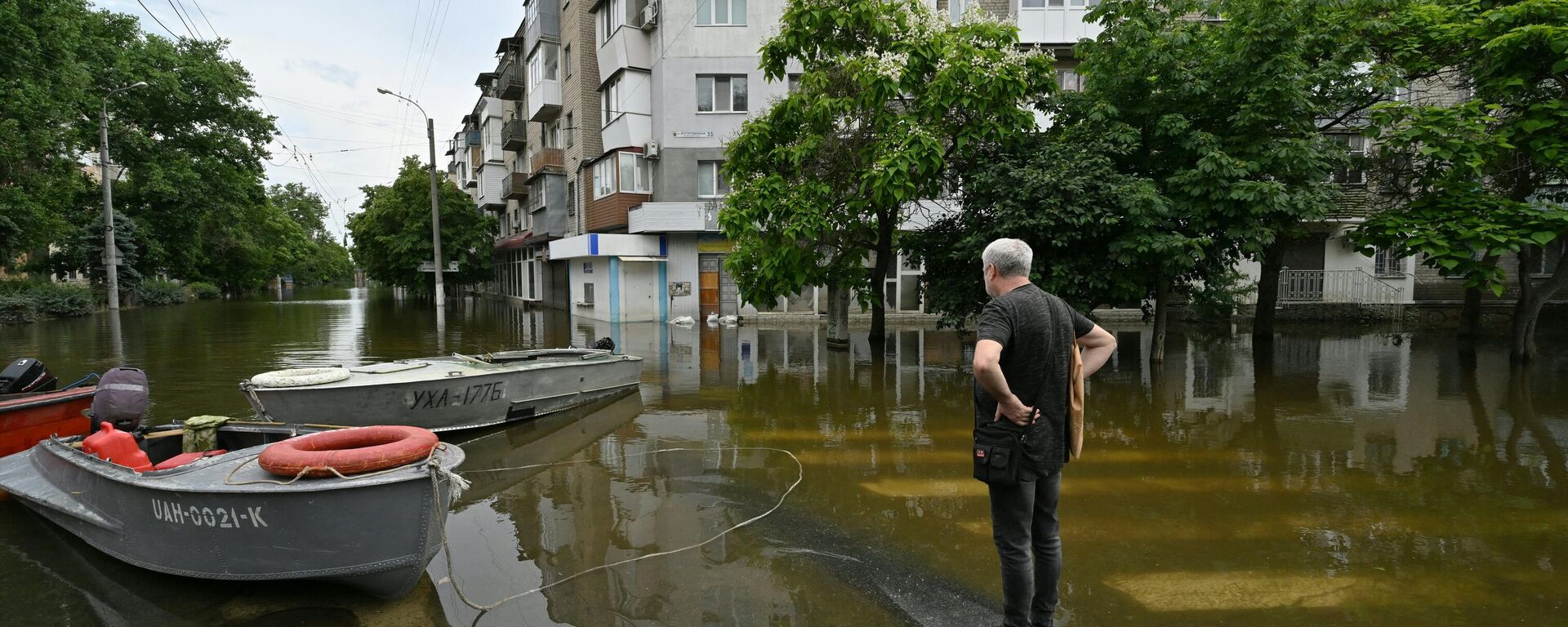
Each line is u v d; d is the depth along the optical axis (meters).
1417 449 6.38
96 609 3.70
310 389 6.43
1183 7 10.07
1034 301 2.93
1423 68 10.20
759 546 4.42
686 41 20.16
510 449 6.78
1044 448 2.91
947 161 11.61
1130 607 3.57
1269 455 6.25
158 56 27.86
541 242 29.20
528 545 4.49
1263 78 8.98
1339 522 4.66
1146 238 8.92
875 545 4.42
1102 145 9.52
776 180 11.25
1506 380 9.72
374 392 6.59
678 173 20.34
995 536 3.08
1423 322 17.88
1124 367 11.16
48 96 19.55
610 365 8.98
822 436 7.12
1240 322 18.45
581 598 3.77
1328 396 8.77
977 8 11.52
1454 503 5.00
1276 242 13.60
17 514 5.01
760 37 20.09
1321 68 9.23
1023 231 9.52
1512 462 5.95
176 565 3.91
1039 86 10.73
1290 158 8.81
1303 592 3.71
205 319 22.66
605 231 22.25
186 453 4.78
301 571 3.71
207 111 30.09
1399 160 11.89
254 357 12.83
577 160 24.98
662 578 4.00
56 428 5.88
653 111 21.08
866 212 12.33
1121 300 9.92
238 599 3.82
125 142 27.22
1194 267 10.22
